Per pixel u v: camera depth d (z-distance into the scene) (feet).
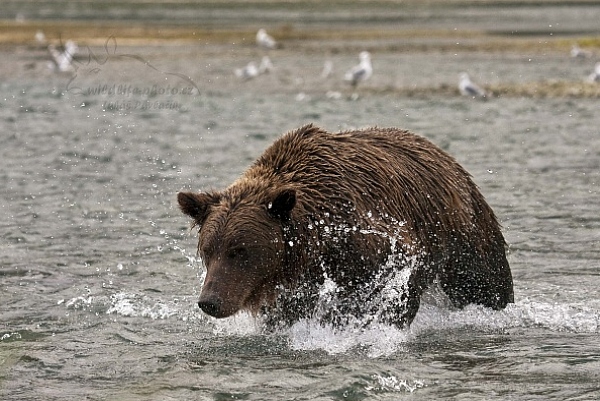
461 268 50.16
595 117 122.01
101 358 45.01
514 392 38.81
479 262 50.52
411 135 51.62
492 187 83.35
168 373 42.37
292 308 46.96
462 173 51.57
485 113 128.26
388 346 46.14
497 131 112.68
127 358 44.98
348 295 46.11
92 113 138.31
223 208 44.96
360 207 45.91
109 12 347.77
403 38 261.44
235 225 44.01
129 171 94.22
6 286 58.39
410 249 46.73
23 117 134.72
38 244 68.28
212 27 296.71
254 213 44.39
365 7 369.71
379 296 46.19
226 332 49.32
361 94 155.33
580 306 53.26
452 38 254.88
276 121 126.31
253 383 40.65
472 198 51.11
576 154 97.71
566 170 90.02
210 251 44.29
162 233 70.64
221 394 39.32
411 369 42.14
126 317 52.24
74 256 65.05
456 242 49.67
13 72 191.11
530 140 106.32
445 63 196.85
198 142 110.42
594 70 172.14
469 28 282.77
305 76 185.37
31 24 301.43
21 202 81.25
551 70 177.47
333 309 46.60
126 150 106.22
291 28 294.05
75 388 40.73
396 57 213.66
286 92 161.79
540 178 86.69
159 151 105.19
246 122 126.21
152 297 56.03
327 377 40.98
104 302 54.90
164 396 39.17
